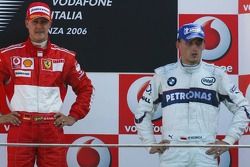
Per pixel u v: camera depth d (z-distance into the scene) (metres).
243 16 21.38
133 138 21.48
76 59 21.45
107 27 21.47
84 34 21.48
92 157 21.31
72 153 21.33
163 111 19.19
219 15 21.39
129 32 21.48
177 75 19.16
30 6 20.09
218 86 19.20
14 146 18.36
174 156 18.66
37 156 19.77
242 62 21.42
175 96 19.03
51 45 20.19
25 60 19.91
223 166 21.27
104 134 21.50
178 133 18.86
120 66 21.50
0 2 21.33
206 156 18.61
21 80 19.81
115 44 21.50
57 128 19.83
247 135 21.22
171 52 21.47
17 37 21.39
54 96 19.95
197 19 21.41
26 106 19.70
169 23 21.44
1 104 20.44
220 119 21.36
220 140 19.55
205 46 21.44
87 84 20.38
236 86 20.25
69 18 21.44
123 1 21.45
